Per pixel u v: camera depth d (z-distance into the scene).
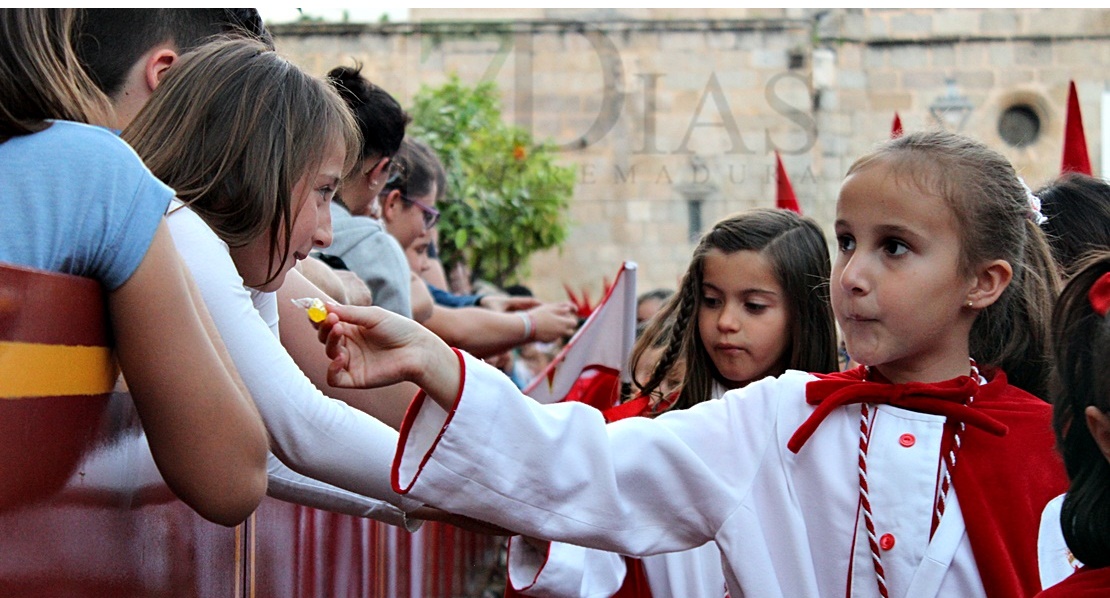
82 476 1.68
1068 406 1.71
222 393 1.75
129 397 1.87
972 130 17.69
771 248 2.94
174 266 1.74
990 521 2.03
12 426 1.47
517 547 2.54
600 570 2.49
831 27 17.67
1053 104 17.53
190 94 2.05
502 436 1.92
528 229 13.49
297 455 2.09
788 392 2.18
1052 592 1.70
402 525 2.51
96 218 1.68
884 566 2.05
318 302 1.83
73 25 2.17
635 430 2.08
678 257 17.75
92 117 1.90
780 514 2.11
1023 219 2.18
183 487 1.77
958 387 2.11
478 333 4.48
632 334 3.76
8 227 1.65
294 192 2.06
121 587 1.82
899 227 2.04
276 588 2.73
